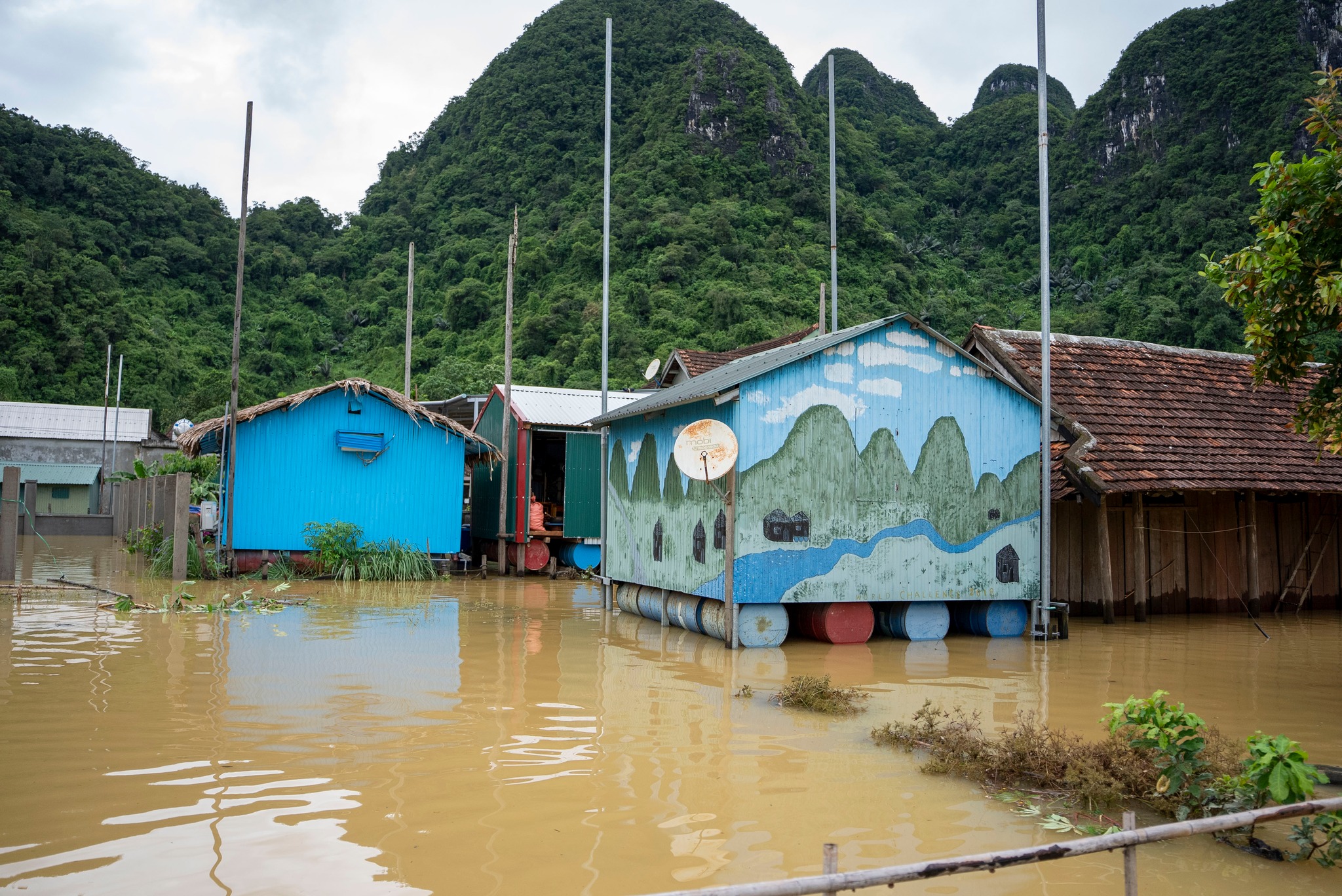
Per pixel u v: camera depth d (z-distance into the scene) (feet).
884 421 36.70
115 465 133.69
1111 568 45.57
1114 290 206.18
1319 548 51.19
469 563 70.03
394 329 227.61
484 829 15.19
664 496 40.55
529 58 325.83
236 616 40.06
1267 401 51.88
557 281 213.66
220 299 240.12
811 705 24.17
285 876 13.20
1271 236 26.61
